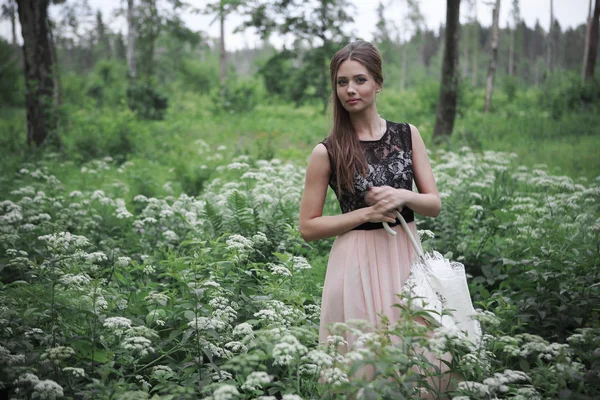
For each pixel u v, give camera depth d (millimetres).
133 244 5801
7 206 5758
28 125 14656
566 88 24656
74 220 6426
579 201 5867
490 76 26875
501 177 7613
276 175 7934
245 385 2557
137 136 15930
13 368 2652
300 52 26516
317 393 2859
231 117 27328
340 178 2857
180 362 3324
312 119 26719
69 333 3244
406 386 2414
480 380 2730
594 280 4047
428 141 15219
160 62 49031
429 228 5961
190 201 6680
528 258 4801
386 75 61469
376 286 2811
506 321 3682
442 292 2799
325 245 5836
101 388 2654
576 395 2541
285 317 3330
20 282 3363
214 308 3514
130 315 3652
